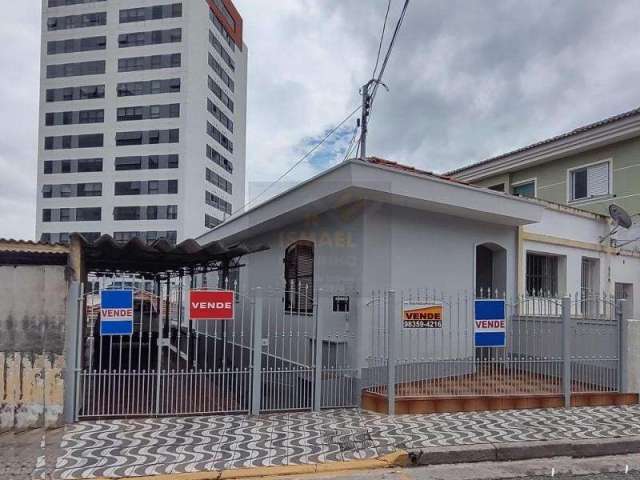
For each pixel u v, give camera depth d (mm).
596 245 13117
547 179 17688
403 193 8469
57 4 67812
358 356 8539
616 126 15047
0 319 6578
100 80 66500
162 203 63969
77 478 5129
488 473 5707
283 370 7793
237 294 8766
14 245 6613
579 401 8391
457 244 10008
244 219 12445
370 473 5594
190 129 64688
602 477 5652
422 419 7371
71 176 66500
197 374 7648
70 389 6793
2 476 5145
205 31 67875
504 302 8477
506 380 8438
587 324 9102
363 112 11141
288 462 5648
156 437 6332
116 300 7008
